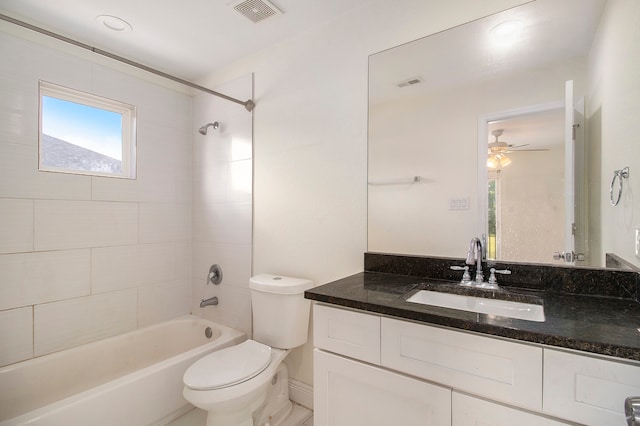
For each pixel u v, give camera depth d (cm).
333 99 178
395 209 158
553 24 122
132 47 206
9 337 167
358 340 109
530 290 122
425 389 95
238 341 207
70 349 185
